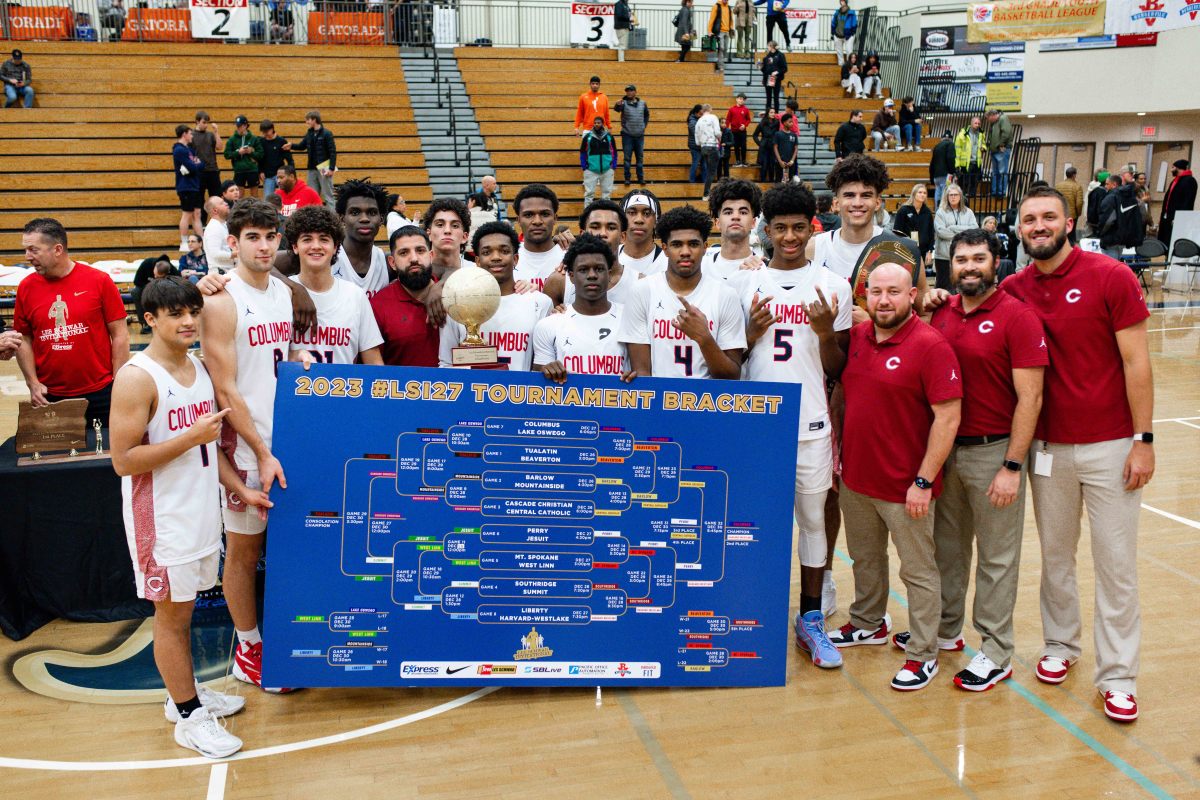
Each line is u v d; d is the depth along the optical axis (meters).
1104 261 3.66
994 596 3.98
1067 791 3.26
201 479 3.50
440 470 3.84
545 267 5.07
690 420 3.94
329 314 3.98
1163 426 8.27
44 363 5.04
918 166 17.75
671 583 3.96
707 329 3.89
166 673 3.52
